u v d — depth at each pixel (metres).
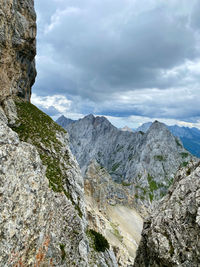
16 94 58.78
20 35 53.56
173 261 19.59
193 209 21.53
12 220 13.54
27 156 17.61
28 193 16.19
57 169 44.66
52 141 51.56
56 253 23.19
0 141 14.65
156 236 23.16
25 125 48.69
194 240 19.33
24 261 15.19
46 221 19.69
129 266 34.78
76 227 33.34
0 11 34.69
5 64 41.50
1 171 13.35
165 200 28.98
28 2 57.66
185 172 29.00
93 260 37.75
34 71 72.19
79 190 47.53
